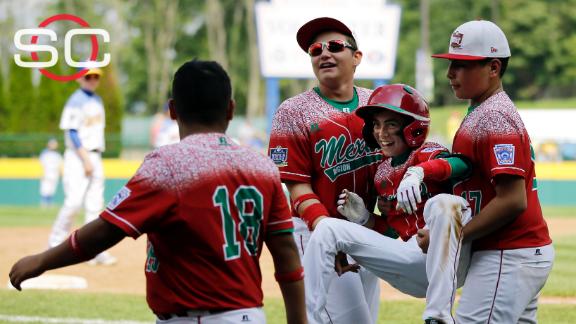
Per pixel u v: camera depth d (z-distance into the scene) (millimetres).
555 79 163375
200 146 9391
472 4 166750
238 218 9406
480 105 12188
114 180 64062
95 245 9219
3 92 96438
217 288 9266
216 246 9242
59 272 26766
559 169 65375
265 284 25062
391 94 12547
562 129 96938
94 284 24750
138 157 101562
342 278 13656
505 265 12031
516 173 11531
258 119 128750
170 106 9992
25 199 67000
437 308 11367
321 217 12938
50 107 95938
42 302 21844
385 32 45469
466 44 12250
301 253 13594
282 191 9836
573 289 23734
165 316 9461
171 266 9312
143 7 177875
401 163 12797
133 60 186250
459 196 12211
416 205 11617
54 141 62719
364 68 45469
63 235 27438
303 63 46656
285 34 46562
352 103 13812
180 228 9188
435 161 11820
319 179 13594
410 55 166500
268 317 19984
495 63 12273
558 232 38938
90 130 27594
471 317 12203
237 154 9531
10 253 31297
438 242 11445
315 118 13453
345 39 13656
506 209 11586
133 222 9078
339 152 13477
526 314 12672
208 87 9562
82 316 20109
